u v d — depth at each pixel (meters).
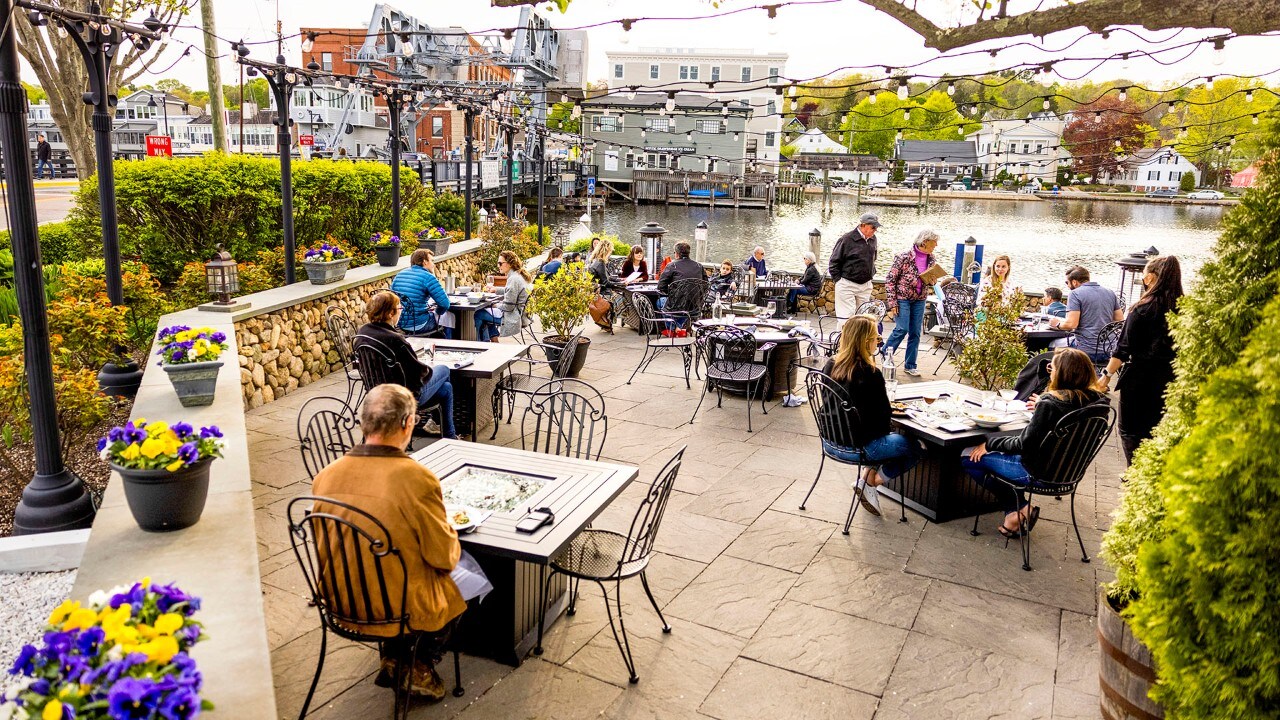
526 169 49.38
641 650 3.84
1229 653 2.34
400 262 11.38
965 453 5.99
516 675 3.59
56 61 13.81
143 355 7.81
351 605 2.97
